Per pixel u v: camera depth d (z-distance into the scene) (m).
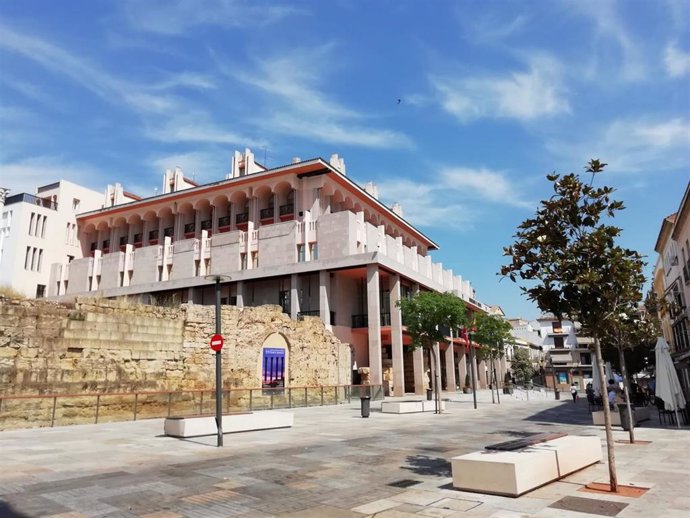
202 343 24.34
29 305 18.36
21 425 16.25
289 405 26.05
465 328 29.12
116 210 54.41
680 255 27.83
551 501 6.70
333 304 40.72
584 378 72.31
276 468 9.30
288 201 46.38
